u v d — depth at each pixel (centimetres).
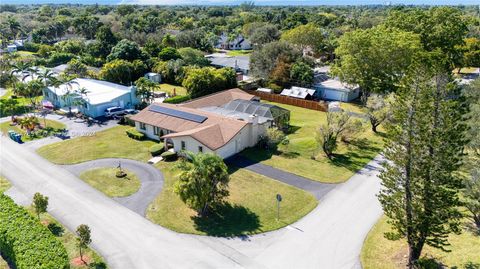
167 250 2419
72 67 7650
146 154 4038
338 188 3272
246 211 2884
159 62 8125
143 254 2375
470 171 2638
